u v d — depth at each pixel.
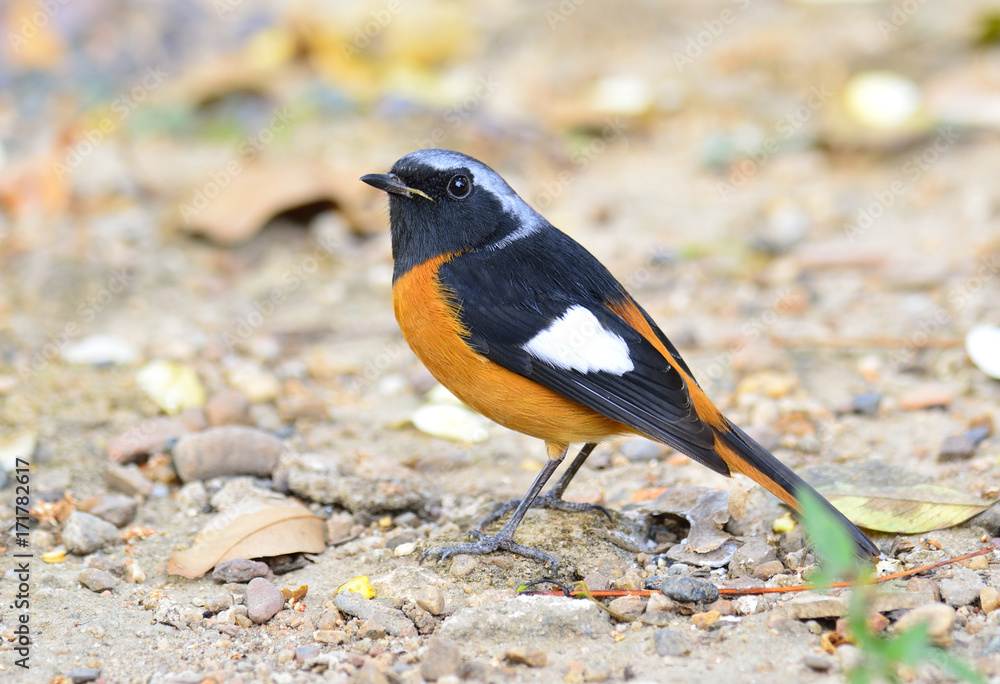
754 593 7.27
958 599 6.83
